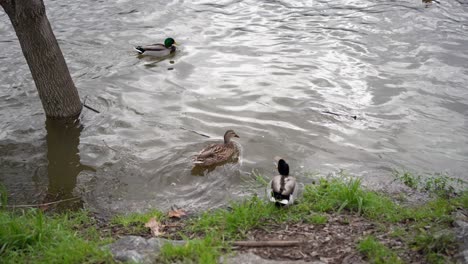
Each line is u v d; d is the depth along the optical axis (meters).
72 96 11.05
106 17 16.83
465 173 8.83
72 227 7.20
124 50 14.57
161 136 10.27
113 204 8.16
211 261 5.44
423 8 16.70
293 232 6.50
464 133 10.15
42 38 10.27
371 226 6.59
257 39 15.02
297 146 9.81
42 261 5.71
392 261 5.50
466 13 16.20
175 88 12.34
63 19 16.66
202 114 11.09
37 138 10.37
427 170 8.96
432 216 6.74
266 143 9.93
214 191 8.46
